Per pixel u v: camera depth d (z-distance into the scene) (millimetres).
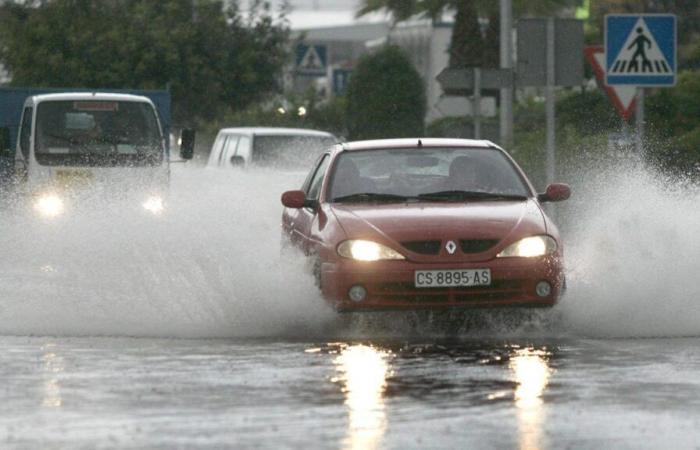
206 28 113312
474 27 106250
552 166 50656
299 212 34438
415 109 104875
